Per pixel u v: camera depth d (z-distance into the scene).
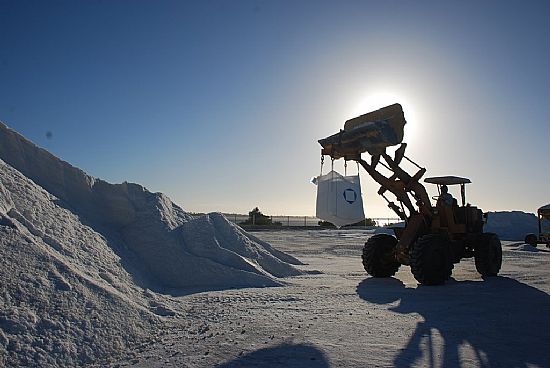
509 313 6.21
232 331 5.12
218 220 10.62
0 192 6.21
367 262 10.23
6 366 3.82
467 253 11.18
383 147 9.20
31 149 8.09
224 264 9.02
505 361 4.14
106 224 8.69
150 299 6.29
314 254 17.30
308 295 7.50
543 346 4.63
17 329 4.23
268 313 6.06
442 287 8.64
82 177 8.54
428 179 11.33
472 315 6.05
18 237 5.39
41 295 4.76
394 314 6.07
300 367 3.95
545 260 15.24
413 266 8.89
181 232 9.64
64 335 4.41
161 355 4.33
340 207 8.13
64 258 5.88
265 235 32.12
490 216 38.59
